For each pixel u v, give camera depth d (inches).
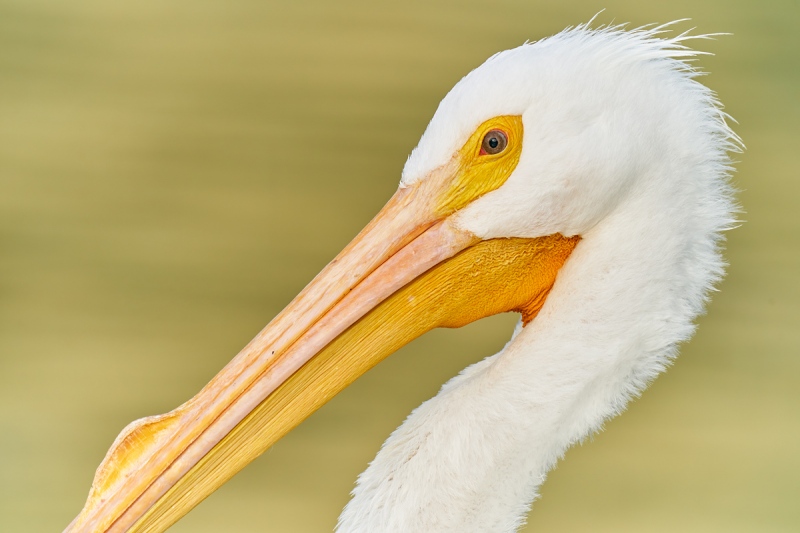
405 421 253.8
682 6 845.2
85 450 478.6
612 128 242.2
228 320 556.1
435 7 828.6
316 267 593.0
